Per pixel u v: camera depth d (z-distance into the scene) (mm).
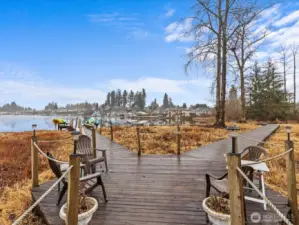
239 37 14234
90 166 4070
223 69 13766
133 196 3328
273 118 25391
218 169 4801
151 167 5023
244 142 8461
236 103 22484
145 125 17422
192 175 4379
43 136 11727
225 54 13680
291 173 2797
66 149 8203
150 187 3717
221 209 2391
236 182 1847
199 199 3191
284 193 3955
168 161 5598
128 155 6430
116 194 3412
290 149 2801
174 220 2600
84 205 2484
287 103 25844
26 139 10836
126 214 2756
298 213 2881
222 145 7902
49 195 3332
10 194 4102
